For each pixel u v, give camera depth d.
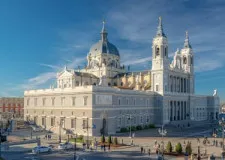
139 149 80.81
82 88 113.19
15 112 198.25
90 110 109.06
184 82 175.12
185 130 132.62
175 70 162.88
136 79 160.50
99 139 97.94
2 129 118.88
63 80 151.50
